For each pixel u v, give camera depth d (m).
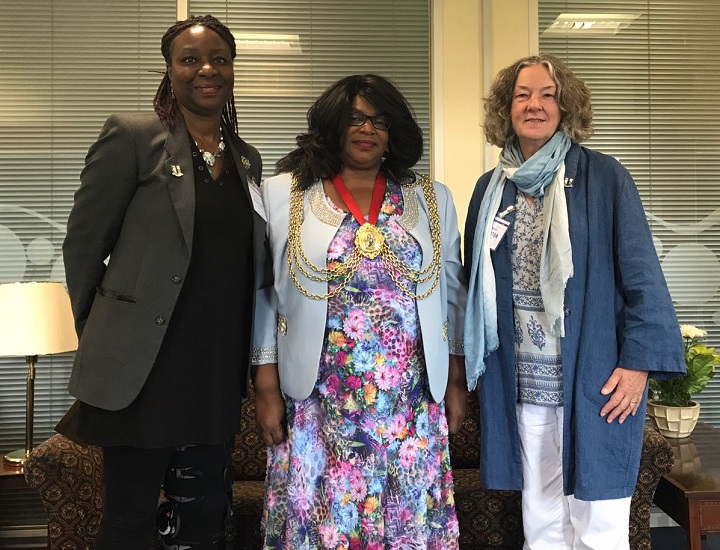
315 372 1.63
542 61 1.84
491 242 1.85
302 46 3.08
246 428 2.48
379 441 1.64
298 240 1.67
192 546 1.66
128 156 1.52
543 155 1.82
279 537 1.74
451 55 3.04
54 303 2.52
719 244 3.15
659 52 3.13
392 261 1.65
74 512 2.02
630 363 1.71
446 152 3.05
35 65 2.98
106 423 1.51
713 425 3.13
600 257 1.78
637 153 3.14
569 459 1.77
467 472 2.40
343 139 1.71
